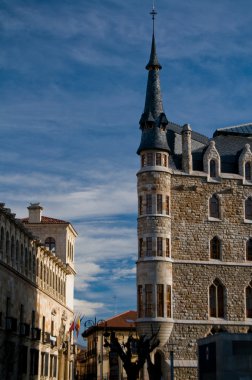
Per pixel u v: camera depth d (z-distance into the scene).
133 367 63.16
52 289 97.56
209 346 56.28
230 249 76.69
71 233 115.25
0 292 66.69
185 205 76.38
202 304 74.06
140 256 74.75
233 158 81.56
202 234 76.06
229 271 76.00
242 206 78.31
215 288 75.44
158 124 77.25
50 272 96.25
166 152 76.75
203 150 79.88
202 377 57.78
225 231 77.00
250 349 53.44
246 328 74.69
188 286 74.19
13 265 72.88
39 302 87.50
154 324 71.44
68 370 107.19
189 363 71.62
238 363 52.94
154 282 72.75
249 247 77.56
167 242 74.44
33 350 82.44
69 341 109.88
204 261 75.31
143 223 74.94
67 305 112.19
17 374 73.56
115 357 117.56
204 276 74.94
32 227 109.94
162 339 71.62
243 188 78.94
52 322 97.12
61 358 102.38
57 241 109.50
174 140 80.31
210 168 78.62
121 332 119.94
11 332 69.75
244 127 86.19
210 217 77.06
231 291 75.50
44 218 112.19
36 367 84.12
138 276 74.06
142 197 75.75
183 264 74.69
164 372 70.88
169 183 76.25
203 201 77.06
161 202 75.00
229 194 78.25
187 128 78.44
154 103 78.62
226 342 53.28
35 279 85.38
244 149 80.06
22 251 77.94
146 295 72.88
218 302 75.12
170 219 75.38
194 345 72.50
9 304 70.69
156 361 72.06
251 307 76.00
